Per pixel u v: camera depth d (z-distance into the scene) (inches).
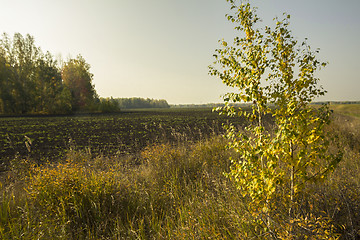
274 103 105.9
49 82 1872.5
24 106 1818.4
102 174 178.7
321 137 93.8
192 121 1010.7
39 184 156.8
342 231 100.7
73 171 170.6
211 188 168.4
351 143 293.6
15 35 1772.9
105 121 1059.3
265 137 102.3
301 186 97.3
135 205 157.4
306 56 106.1
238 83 112.7
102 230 130.6
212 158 239.6
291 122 96.5
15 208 142.6
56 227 123.6
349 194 115.9
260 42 112.0
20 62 1818.4
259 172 107.0
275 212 104.7
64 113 1918.1
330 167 94.9
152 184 188.2
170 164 224.7
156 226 132.5
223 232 108.5
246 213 110.4
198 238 106.3
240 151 109.3
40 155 371.6
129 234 123.2
